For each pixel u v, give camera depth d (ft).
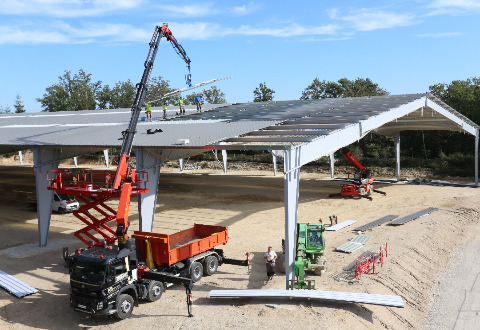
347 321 44.16
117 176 56.29
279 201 119.85
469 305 51.96
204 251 60.90
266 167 198.08
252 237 81.30
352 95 254.06
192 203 119.55
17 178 185.37
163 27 67.82
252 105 131.54
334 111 92.02
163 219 99.55
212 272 61.21
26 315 49.24
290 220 53.36
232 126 81.41
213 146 61.62
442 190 131.03
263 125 78.48
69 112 161.68
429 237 77.30
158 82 359.87
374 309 47.57
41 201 78.54
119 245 50.14
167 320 46.52
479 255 70.74
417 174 166.71
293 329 42.55
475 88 204.74
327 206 110.52
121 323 46.57
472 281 59.57
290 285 53.72
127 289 48.37
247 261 61.72
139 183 70.13
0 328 46.11
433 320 48.39
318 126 72.54
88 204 71.05
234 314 46.96
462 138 196.54
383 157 207.82
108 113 135.33
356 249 69.97
